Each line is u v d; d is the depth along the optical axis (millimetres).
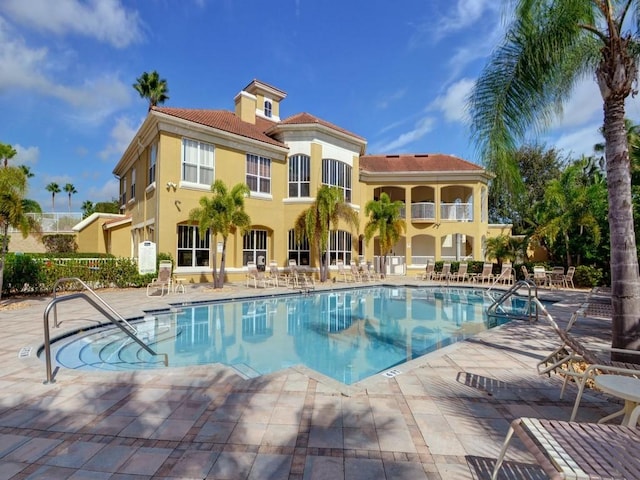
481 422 3410
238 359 7008
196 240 16953
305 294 14914
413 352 7516
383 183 25297
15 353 5695
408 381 4531
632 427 2293
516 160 6441
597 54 5840
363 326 9977
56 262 13250
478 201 24656
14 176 10117
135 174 21375
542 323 8680
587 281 16906
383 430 3230
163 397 3936
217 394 4020
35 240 23281
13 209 9961
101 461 2734
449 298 15281
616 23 5148
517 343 6645
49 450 2893
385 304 13711
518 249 21375
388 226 20875
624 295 5000
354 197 22828
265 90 25484
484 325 10102
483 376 4750
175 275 15734
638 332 4930
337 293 16188
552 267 18875
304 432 3184
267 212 19625
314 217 17406
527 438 2164
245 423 3344
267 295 13711
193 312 11180
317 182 20438
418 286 18078
